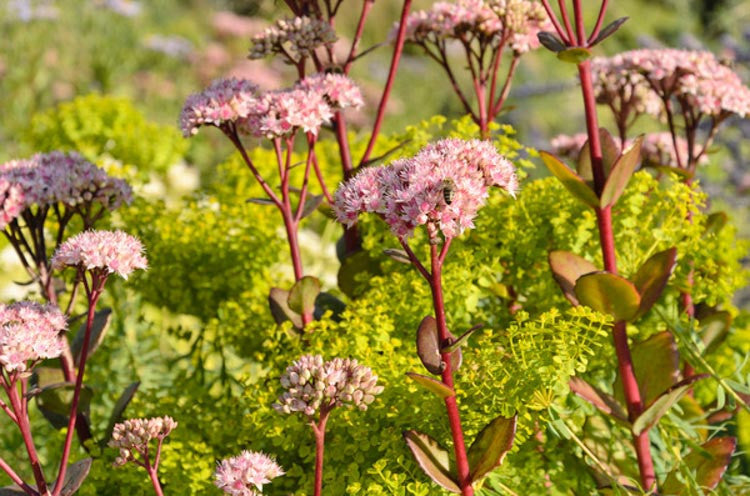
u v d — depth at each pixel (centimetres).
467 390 151
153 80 436
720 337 166
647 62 165
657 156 175
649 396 156
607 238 154
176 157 250
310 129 156
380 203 141
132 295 180
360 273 168
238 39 481
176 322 179
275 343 160
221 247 178
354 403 145
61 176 158
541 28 173
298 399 144
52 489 149
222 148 367
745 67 284
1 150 334
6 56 387
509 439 146
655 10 618
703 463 155
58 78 407
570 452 157
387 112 438
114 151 240
